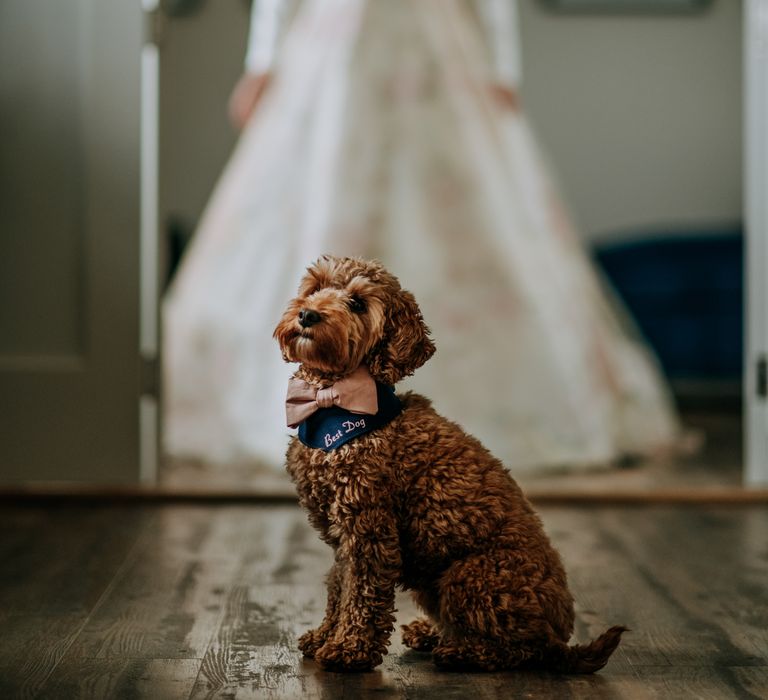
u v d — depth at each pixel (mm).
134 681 1611
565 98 6324
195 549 2570
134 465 3188
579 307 4227
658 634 1891
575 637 1890
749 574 2367
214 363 3953
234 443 3857
